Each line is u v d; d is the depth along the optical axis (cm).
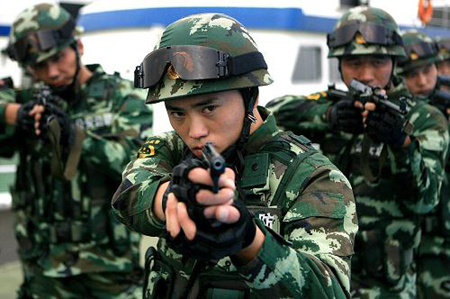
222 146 146
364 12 298
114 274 326
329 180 148
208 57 142
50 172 322
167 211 116
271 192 152
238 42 146
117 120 325
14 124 311
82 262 321
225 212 112
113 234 322
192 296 154
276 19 659
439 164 281
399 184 283
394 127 253
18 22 319
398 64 426
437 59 430
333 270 132
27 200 333
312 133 309
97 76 335
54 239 323
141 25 575
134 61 576
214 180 110
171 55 143
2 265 537
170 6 538
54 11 321
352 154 295
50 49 315
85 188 319
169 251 164
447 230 368
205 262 154
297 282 124
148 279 173
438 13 955
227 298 151
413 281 303
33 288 338
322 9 738
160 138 176
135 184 154
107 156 311
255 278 124
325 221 142
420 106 292
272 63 666
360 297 294
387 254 288
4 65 653
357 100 262
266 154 155
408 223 289
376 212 289
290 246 128
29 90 345
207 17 150
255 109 157
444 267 374
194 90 141
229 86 142
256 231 121
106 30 599
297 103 314
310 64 727
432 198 280
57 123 303
